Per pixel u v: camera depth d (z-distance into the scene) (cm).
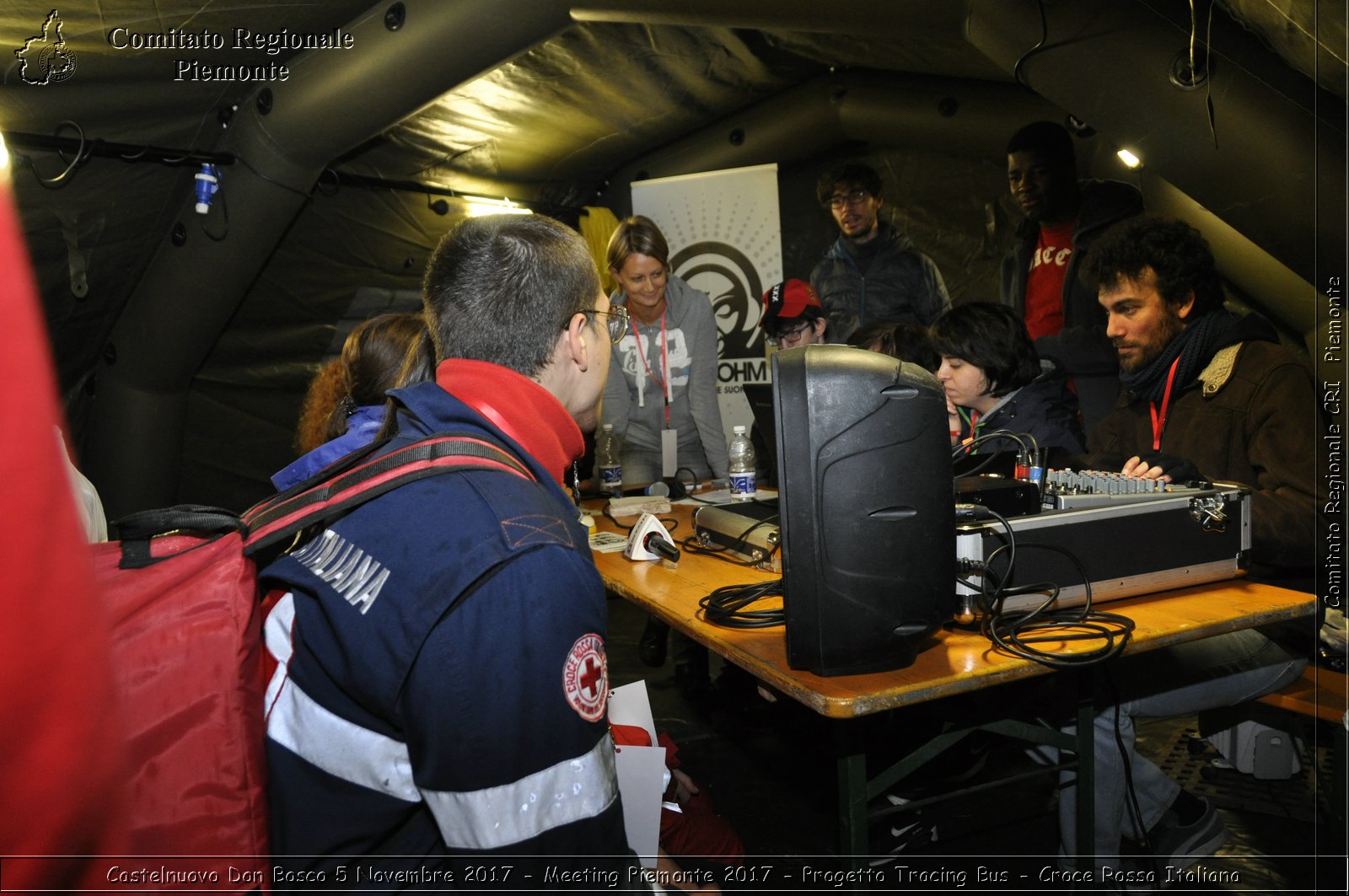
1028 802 225
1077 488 156
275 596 84
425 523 78
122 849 28
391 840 81
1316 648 172
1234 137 229
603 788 77
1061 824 171
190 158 330
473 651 72
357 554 79
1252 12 215
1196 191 246
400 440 91
